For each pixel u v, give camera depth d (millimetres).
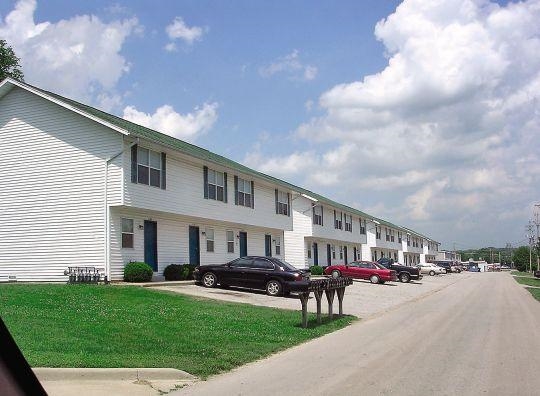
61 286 19734
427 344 12562
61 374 8219
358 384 8406
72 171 23391
